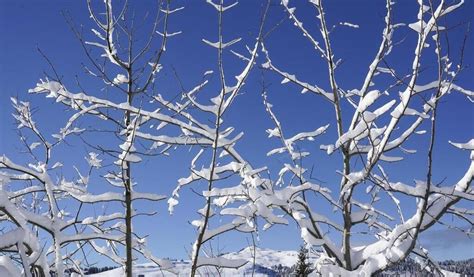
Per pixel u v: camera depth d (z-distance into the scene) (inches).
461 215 233.5
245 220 242.2
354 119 259.6
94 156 275.0
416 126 238.1
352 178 238.8
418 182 222.5
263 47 254.7
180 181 259.9
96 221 249.1
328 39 261.0
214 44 216.1
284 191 247.3
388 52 247.8
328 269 239.6
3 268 190.1
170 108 246.1
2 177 255.4
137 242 263.6
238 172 251.9
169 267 257.4
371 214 257.1
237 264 243.8
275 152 270.7
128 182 239.8
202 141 248.5
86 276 272.7
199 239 235.1
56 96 237.8
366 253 255.3
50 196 251.3
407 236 237.6
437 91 199.3
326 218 257.1
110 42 228.4
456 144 223.3
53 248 248.2
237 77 227.8
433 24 207.8
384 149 235.1
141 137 242.2
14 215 216.1
